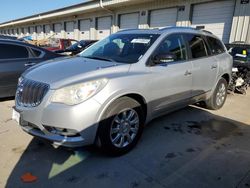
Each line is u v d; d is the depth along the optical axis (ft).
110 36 14.67
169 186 8.60
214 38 16.75
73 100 8.82
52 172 9.17
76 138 9.02
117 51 12.57
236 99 21.11
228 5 35.91
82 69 10.03
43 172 9.14
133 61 11.09
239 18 34.53
